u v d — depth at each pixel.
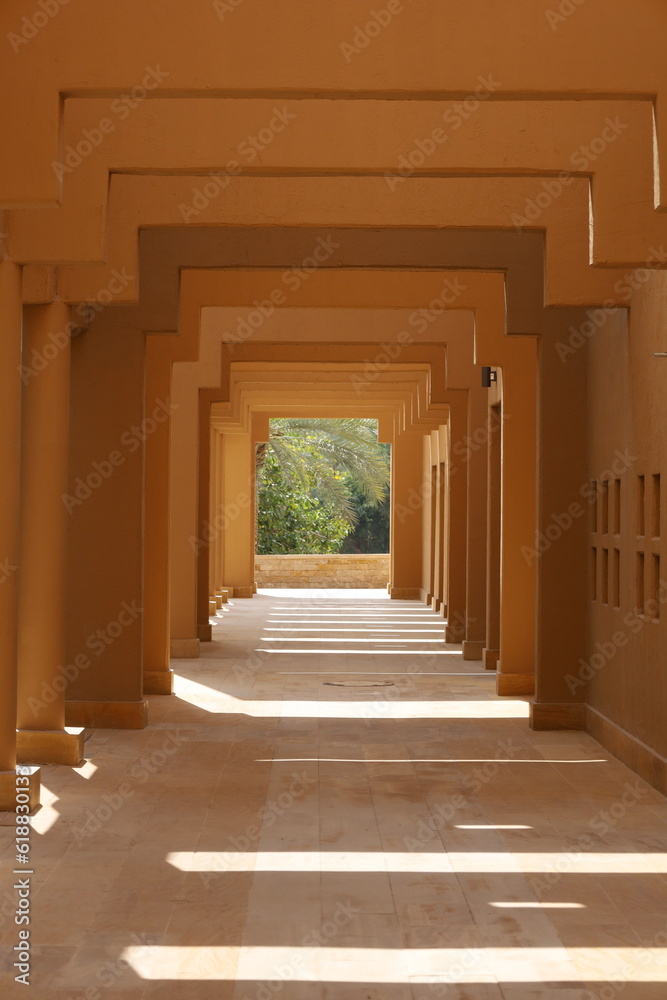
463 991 4.79
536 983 4.88
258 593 31.56
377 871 6.47
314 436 39.34
